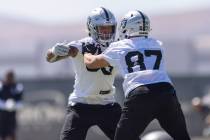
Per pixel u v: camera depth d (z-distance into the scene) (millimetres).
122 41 18375
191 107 55438
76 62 19891
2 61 93188
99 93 19984
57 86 58688
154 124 49281
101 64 18266
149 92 17781
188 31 146500
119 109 20266
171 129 18266
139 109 17781
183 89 59094
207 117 38312
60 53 18938
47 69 80188
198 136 52656
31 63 85188
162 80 18016
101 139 49750
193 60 83375
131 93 17906
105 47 19734
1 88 42938
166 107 17984
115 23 19703
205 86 59031
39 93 56188
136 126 17828
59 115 53562
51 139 52250
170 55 83062
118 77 52406
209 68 82812
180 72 82250
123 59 18172
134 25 18469
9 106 42938
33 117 53125
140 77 17953
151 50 18297
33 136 52281
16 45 91688
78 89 20125
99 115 20062
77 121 20000
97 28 19641
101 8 19766
